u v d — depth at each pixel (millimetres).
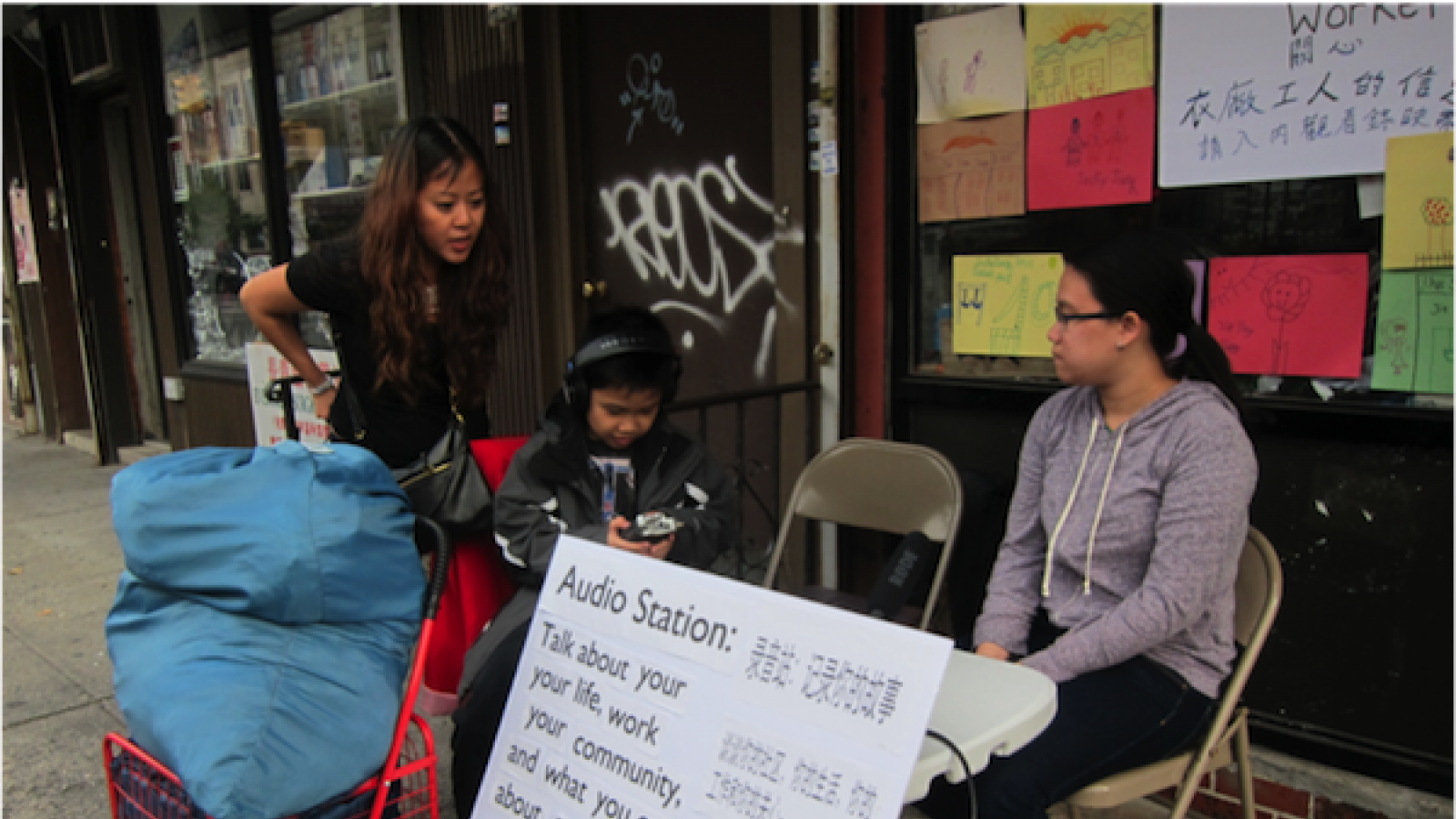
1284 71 2254
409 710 1631
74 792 2691
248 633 1584
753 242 3572
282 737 1457
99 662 3541
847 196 3051
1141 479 1820
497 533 2084
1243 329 2400
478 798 1602
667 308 3934
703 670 1379
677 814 1348
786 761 1259
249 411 5551
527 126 4055
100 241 6891
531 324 4211
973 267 2840
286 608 1598
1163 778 1729
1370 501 2248
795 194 3334
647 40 3791
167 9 5723
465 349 2293
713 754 1332
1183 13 2377
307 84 5086
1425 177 2113
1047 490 1991
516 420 4395
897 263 2963
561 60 4000
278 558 1597
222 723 1439
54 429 7781
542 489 2078
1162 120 2445
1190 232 2447
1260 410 2352
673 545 2045
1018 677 1468
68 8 6312
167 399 6496
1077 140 2592
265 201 5289
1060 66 2590
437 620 2205
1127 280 1791
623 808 1412
